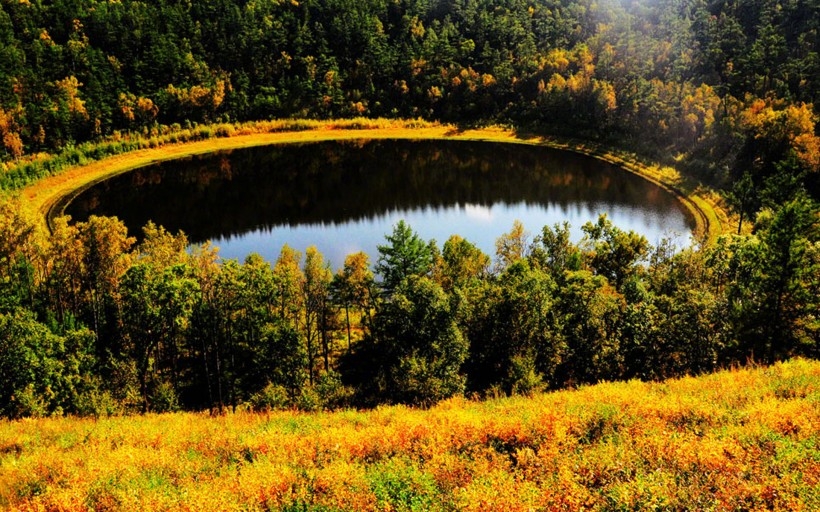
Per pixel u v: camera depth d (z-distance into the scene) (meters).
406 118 181.88
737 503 14.66
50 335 45.72
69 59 158.75
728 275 62.09
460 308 48.22
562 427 19.84
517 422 20.75
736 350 42.78
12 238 73.69
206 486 17.70
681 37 161.50
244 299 59.53
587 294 48.31
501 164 150.50
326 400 42.66
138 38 170.75
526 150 160.12
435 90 181.12
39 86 146.00
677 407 21.17
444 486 16.86
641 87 151.62
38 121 136.88
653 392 24.92
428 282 46.94
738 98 139.00
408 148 164.75
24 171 124.94
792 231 40.72
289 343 57.19
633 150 147.38
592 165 146.88
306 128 176.00
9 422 30.94
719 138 128.50
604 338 45.47
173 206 123.75
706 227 105.81
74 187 131.25
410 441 20.56
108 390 47.09
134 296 55.94
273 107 177.38
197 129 165.38
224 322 61.19
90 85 153.50
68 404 43.72
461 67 184.50
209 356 62.22
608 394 24.69
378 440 20.66
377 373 50.31
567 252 81.94
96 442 24.00
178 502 16.72
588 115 163.88
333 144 168.12
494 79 180.12
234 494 16.95
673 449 17.41
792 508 13.98
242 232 110.62
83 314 71.00
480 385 46.19
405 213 120.38
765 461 16.38
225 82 175.00
